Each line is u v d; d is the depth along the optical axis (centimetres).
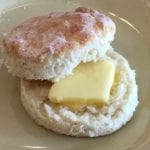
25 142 14
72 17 16
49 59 14
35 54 14
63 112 14
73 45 14
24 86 15
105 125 14
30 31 15
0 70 17
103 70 15
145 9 19
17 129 15
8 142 14
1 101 16
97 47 15
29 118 15
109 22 16
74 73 15
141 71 17
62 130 14
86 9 17
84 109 15
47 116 14
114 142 14
